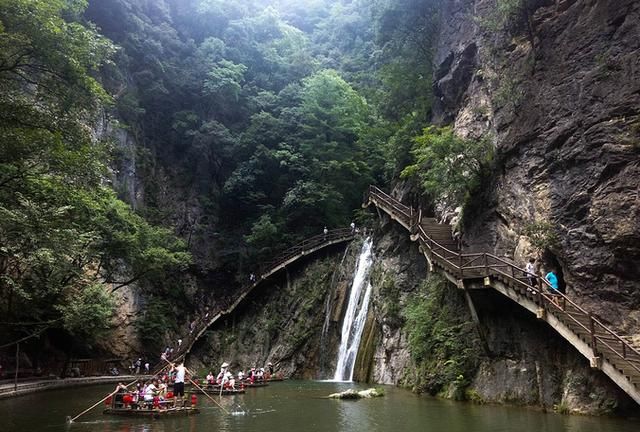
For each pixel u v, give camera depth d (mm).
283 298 39875
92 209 29891
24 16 15438
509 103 22453
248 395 23172
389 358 27828
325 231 40938
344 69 61094
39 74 17062
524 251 20109
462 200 25484
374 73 53219
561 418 14570
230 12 61625
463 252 24562
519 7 22375
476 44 28719
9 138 15758
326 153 47344
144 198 48875
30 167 17141
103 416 16547
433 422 14461
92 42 18062
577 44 19203
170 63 54812
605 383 14875
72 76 16641
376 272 31859
